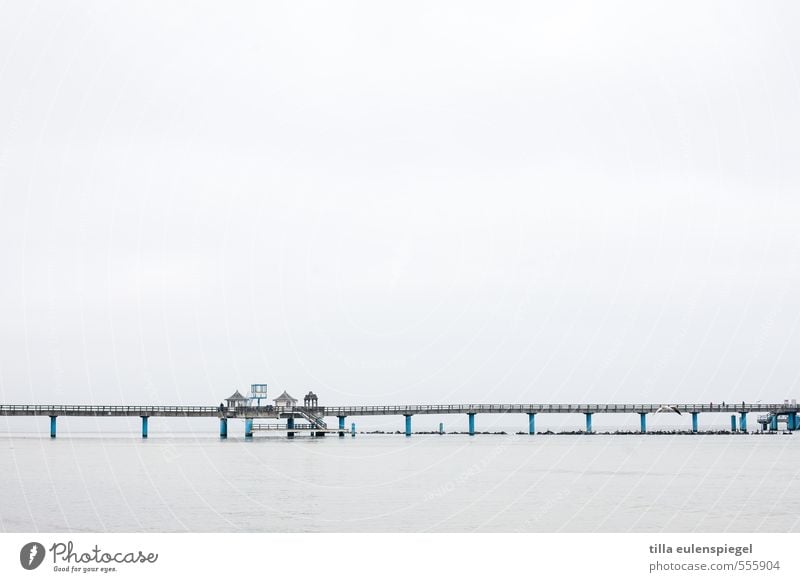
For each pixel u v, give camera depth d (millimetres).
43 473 57344
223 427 112812
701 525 36375
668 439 115500
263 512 39562
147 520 37156
